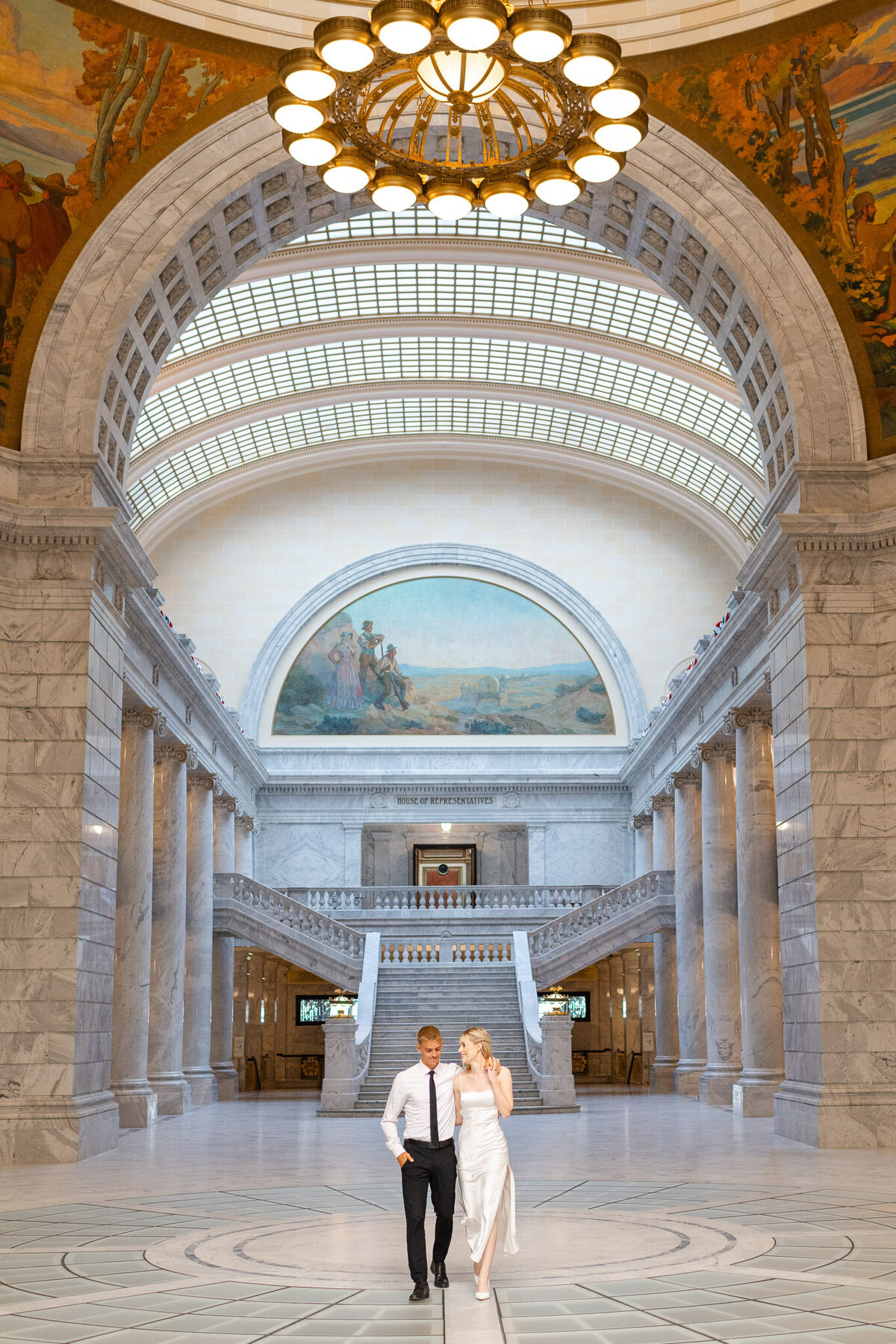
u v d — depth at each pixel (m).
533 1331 5.08
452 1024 23.95
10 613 13.97
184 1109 20.50
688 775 24.77
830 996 13.80
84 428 14.48
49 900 13.34
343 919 30.25
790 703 15.25
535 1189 9.96
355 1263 6.71
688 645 33.53
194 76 14.48
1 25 13.47
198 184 14.82
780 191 15.08
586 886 30.69
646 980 30.70
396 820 33.12
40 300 14.59
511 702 33.72
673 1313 5.36
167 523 33.09
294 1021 34.12
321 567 33.97
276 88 8.35
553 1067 20.42
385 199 9.17
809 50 14.22
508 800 33.25
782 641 15.66
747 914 18.83
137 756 18.67
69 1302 5.73
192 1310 5.57
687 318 25.48
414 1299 5.75
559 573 34.03
